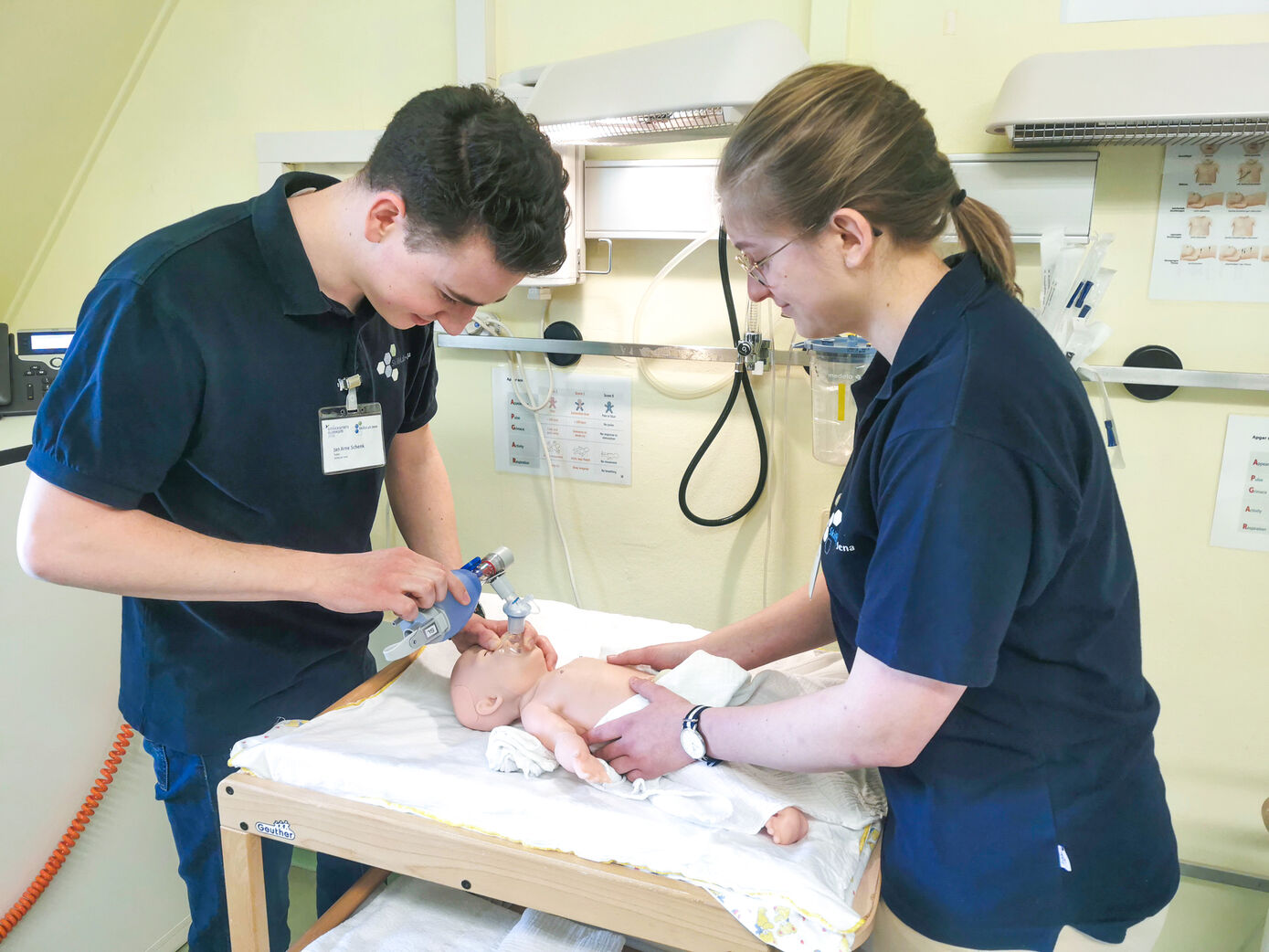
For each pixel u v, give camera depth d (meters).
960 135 1.70
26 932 1.69
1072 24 1.62
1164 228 1.64
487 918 1.30
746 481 1.99
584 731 1.28
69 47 1.96
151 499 1.29
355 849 1.15
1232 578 1.73
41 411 1.13
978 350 0.87
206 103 2.17
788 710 1.00
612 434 2.07
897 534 0.86
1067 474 0.86
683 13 1.83
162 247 1.17
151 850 1.91
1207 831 1.83
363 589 1.21
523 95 1.75
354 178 1.19
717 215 1.83
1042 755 0.97
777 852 1.04
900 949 1.07
